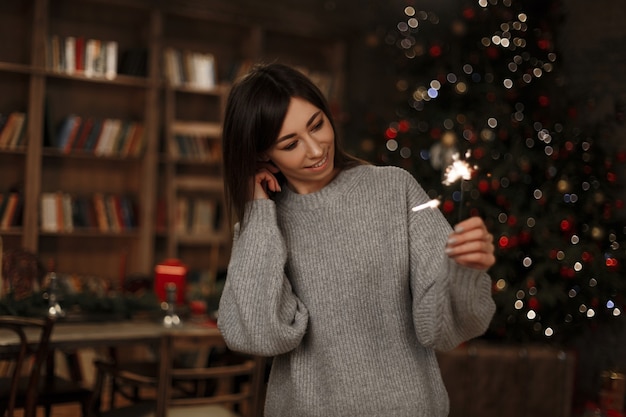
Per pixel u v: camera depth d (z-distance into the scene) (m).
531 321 4.23
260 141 1.41
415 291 1.37
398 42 5.69
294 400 1.44
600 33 4.39
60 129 5.26
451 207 4.10
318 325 1.42
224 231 5.81
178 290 3.70
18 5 5.23
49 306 3.35
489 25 4.68
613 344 4.19
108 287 4.34
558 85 4.57
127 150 5.44
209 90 5.64
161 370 2.71
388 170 1.49
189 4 5.49
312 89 1.40
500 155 4.39
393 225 1.43
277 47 6.22
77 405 4.50
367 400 1.39
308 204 1.47
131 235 5.50
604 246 4.26
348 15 6.07
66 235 5.49
